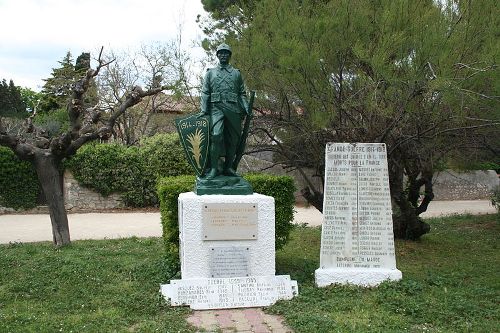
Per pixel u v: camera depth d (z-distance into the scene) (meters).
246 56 9.31
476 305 6.12
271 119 9.68
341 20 8.20
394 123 8.23
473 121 8.88
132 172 20.62
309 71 8.12
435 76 7.03
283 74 8.38
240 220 6.91
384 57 7.29
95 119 10.80
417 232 11.50
